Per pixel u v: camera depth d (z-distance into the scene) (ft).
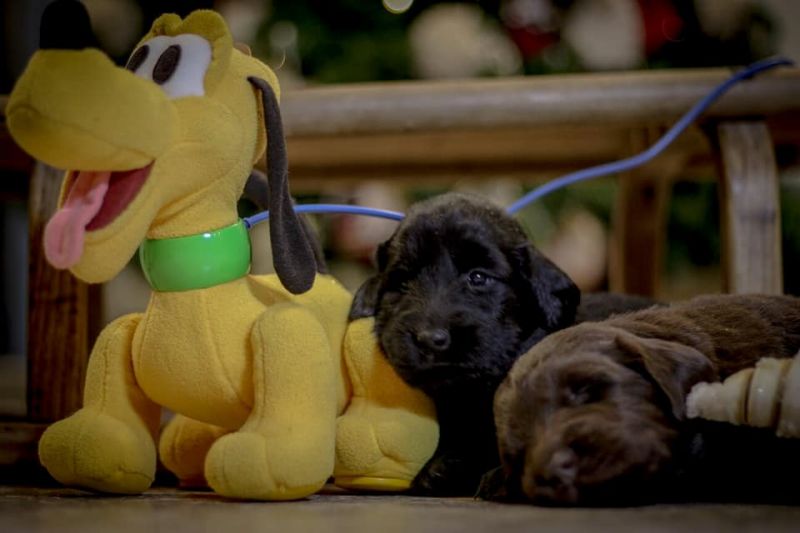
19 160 8.37
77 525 4.27
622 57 11.82
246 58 5.72
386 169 10.37
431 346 5.65
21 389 13.28
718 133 7.97
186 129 5.27
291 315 5.38
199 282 5.43
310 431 5.21
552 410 4.88
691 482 5.03
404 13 11.50
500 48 11.63
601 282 13.42
